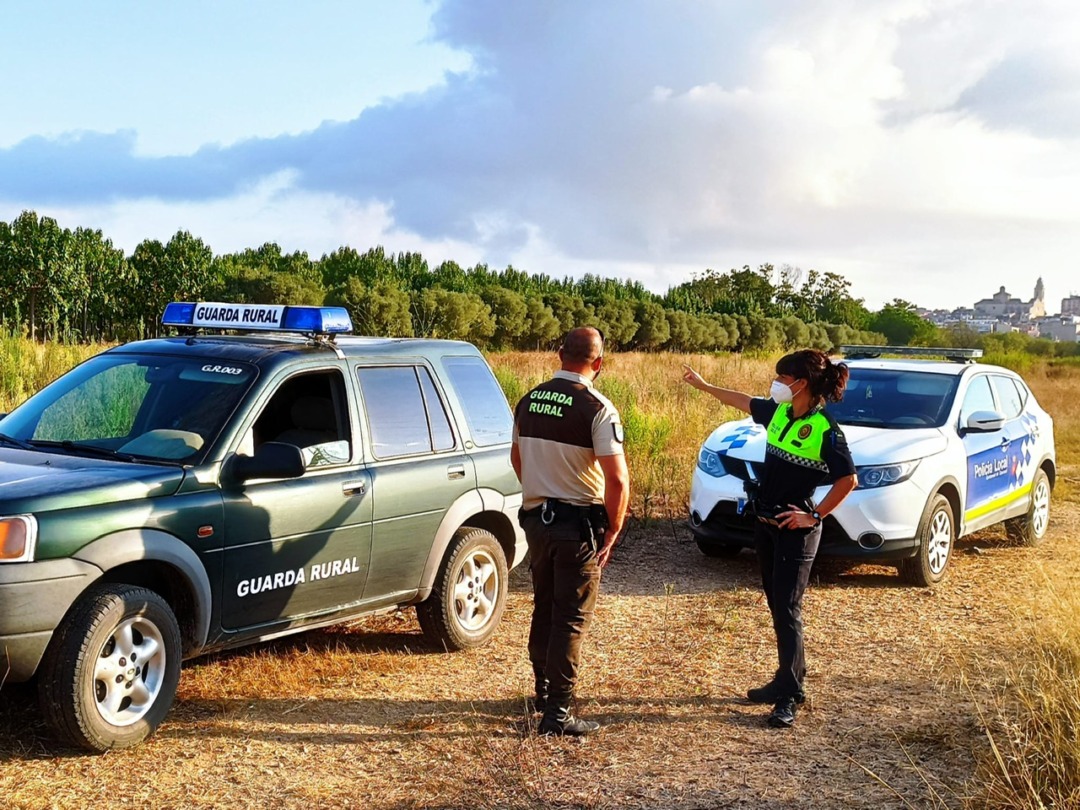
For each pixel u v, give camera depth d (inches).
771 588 209.0
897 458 307.0
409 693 210.8
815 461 201.8
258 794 160.9
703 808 161.0
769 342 2736.2
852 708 209.2
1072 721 170.2
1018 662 228.5
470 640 241.4
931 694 217.2
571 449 189.0
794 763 180.1
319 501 201.6
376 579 217.2
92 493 167.6
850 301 4439.0
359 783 166.9
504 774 171.9
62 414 206.1
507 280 2733.8
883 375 363.9
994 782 161.6
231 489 186.9
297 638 242.8
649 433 529.3
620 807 160.7
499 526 253.0
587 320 2213.3
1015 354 1386.6
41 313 2098.9
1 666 156.3
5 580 154.9
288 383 208.7
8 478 170.7
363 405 219.3
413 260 2623.0
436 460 231.1
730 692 219.1
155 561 179.2
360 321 1740.9
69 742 167.3
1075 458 626.2
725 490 314.5
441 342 249.6
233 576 187.2
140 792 158.7
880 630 267.3
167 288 2180.1
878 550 301.1
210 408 196.2
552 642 190.7
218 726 186.9
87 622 163.5
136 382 207.5
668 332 2390.5
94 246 2273.6
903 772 175.9
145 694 174.4
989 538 401.4
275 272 1904.5
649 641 254.5
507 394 588.1
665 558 348.2
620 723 199.2
